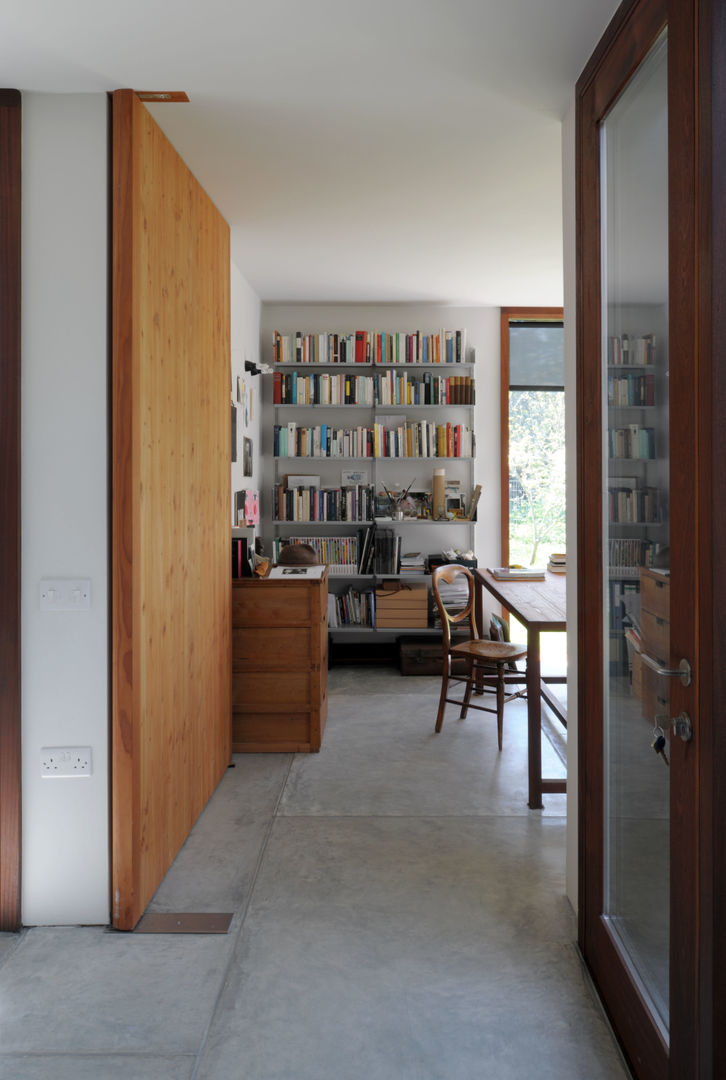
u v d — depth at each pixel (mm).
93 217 2438
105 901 2492
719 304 1328
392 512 6188
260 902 2617
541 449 6535
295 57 2314
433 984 2178
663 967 1707
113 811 2471
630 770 1952
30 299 2439
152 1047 1925
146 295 2557
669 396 1572
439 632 5961
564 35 2186
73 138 2438
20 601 2473
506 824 3242
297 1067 1854
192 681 3180
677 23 1478
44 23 2086
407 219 3994
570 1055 1901
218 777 3688
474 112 2732
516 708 4984
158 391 2691
